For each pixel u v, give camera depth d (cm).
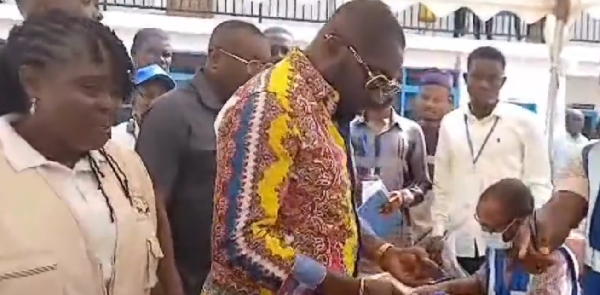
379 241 250
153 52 395
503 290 277
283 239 187
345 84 197
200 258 289
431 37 656
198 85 295
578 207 279
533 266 275
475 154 392
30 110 161
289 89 187
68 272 159
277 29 417
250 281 185
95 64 159
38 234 157
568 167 288
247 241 179
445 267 313
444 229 386
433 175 414
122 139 310
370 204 331
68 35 158
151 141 285
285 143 183
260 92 185
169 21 566
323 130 192
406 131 400
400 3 453
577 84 712
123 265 172
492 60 392
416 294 211
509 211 276
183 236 288
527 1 470
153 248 183
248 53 292
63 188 164
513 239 277
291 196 188
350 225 198
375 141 393
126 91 169
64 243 160
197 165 286
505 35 732
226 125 187
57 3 202
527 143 391
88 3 211
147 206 183
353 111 203
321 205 189
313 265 183
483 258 353
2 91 163
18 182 158
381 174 390
